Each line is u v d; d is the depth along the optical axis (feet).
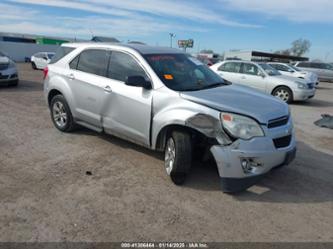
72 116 17.83
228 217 10.40
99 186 12.12
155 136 13.19
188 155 12.07
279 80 36.47
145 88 13.48
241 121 11.07
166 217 10.20
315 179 13.84
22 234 8.97
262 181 13.33
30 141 17.02
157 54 14.98
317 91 56.54
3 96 30.55
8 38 156.87
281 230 9.83
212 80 15.33
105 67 15.70
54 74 18.40
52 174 12.99
